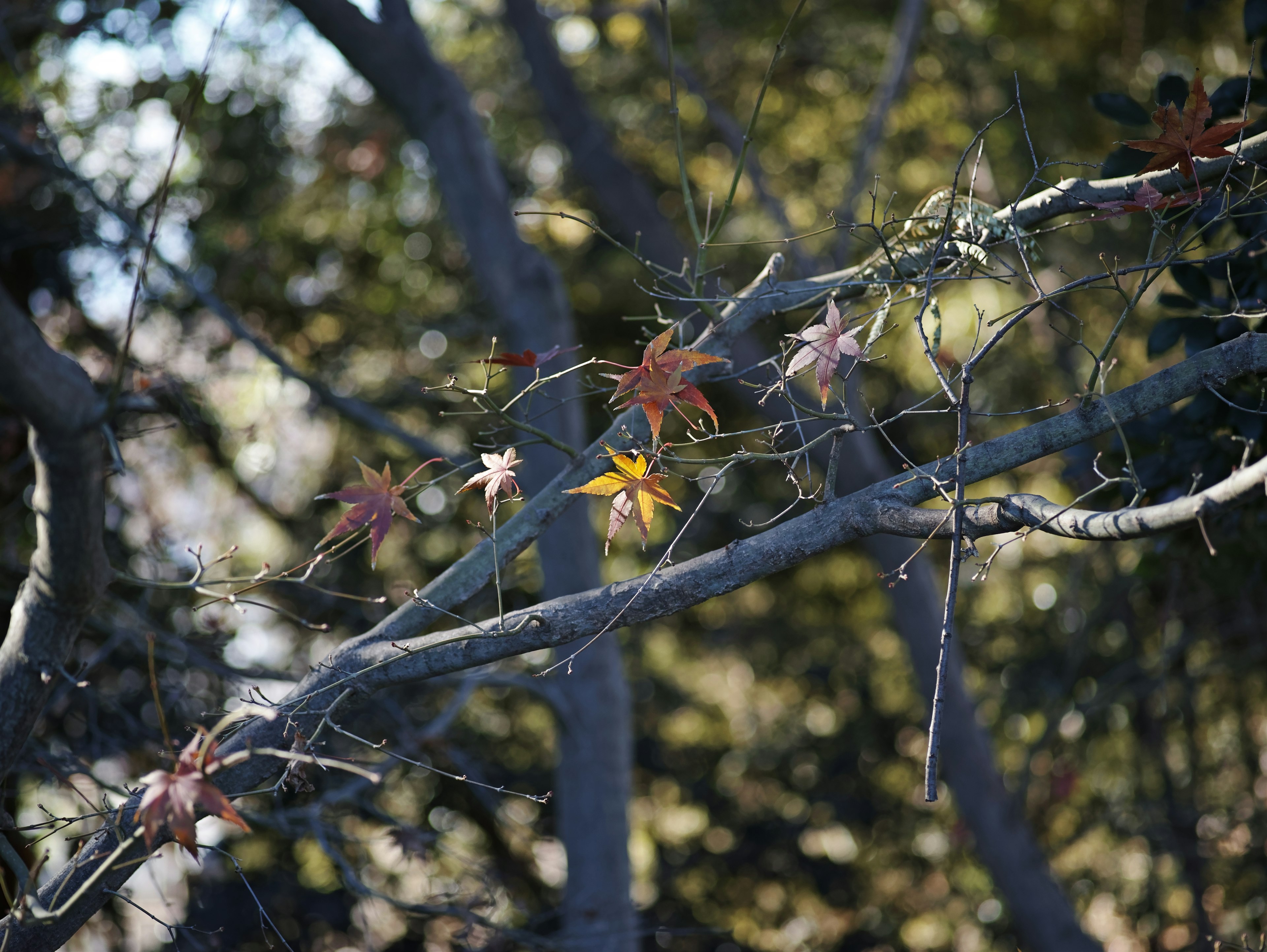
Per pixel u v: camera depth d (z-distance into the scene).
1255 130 2.53
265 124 8.05
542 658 6.26
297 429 7.56
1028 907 7.07
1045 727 7.38
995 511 1.60
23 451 4.51
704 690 11.84
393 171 9.03
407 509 1.97
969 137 8.61
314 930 6.59
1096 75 8.23
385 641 2.05
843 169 9.30
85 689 4.09
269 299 8.17
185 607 4.91
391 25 6.66
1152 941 6.94
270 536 7.73
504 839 6.88
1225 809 6.78
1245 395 3.19
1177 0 7.63
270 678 4.25
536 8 8.16
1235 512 3.41
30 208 5.77
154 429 3.70
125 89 6.70
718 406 8.83
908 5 7.76
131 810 1.90
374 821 5.99
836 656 11.08
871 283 2.12
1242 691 6.60
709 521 9.52
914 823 10.15
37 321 5.73
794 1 8.68
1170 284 3.93
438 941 4.91
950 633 1.58
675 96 2.38
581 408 6.44
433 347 8.78
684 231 9.38
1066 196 2.27
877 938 10.03
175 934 2.27
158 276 6.24
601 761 6.13
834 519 1.80
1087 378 7.55
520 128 9.73
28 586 1.78
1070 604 7.41
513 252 6.56
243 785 2.03
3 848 1.93
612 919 5.88
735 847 10.73
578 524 6.24
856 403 7.45
